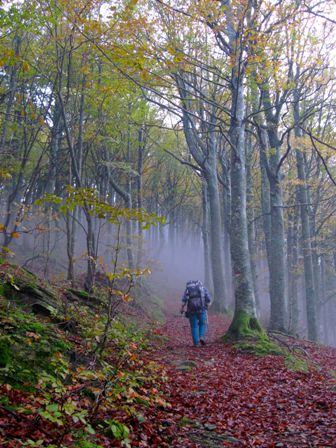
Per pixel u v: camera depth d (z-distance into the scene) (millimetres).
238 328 11398
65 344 5434
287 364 8969
